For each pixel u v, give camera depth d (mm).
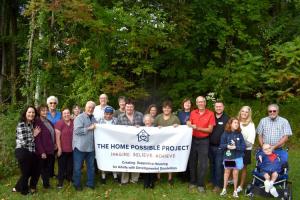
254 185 5852
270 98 10812
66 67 9891
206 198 5977
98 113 6934
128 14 9750
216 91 10703
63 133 6297
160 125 6566
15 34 14000
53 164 6520
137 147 6434
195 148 6395
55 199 5859
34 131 5902
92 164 6309
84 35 10297
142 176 6949
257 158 5895
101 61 9867
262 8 11859
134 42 9672
